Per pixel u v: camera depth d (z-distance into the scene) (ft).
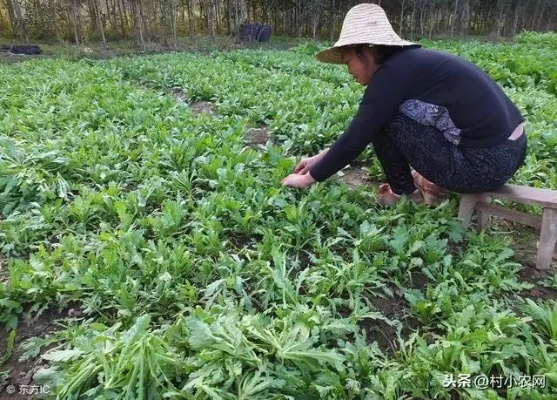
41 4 44.16
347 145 9.07
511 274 8.33
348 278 8.00
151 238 9.43
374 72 9.12
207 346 6.11
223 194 10.27
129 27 48.08
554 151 13.89
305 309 7.04
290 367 6.15
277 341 6.25
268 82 22.53
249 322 6.48
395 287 8.33
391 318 7.70
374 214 10.06
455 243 9.41
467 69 8.43
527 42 50.47
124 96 19.08
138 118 15.78
